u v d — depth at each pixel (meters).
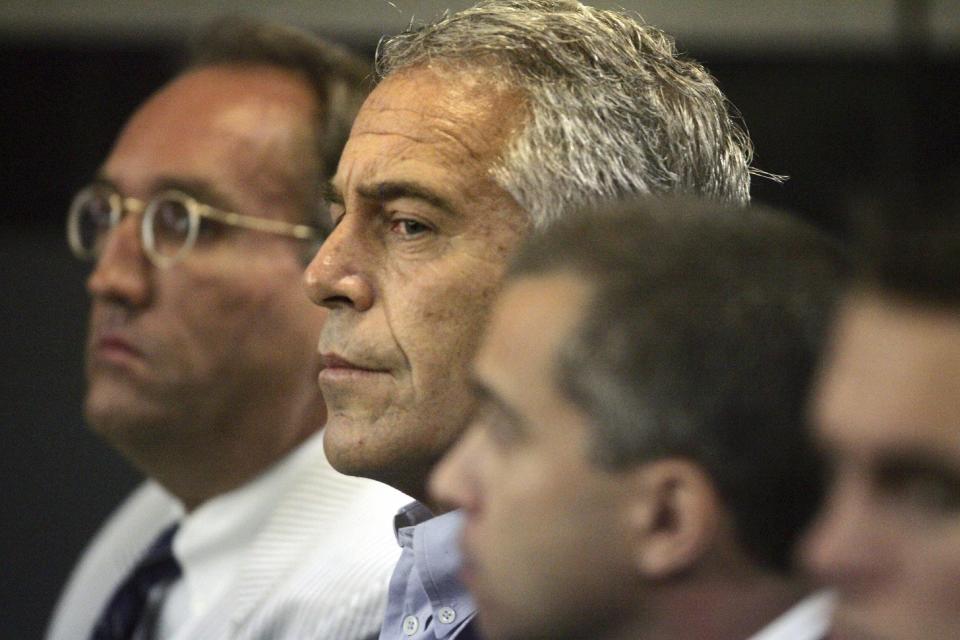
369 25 13.02
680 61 6.17
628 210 3.49
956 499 2.72
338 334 5.59
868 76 13.12
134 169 8.51
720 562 3.30
